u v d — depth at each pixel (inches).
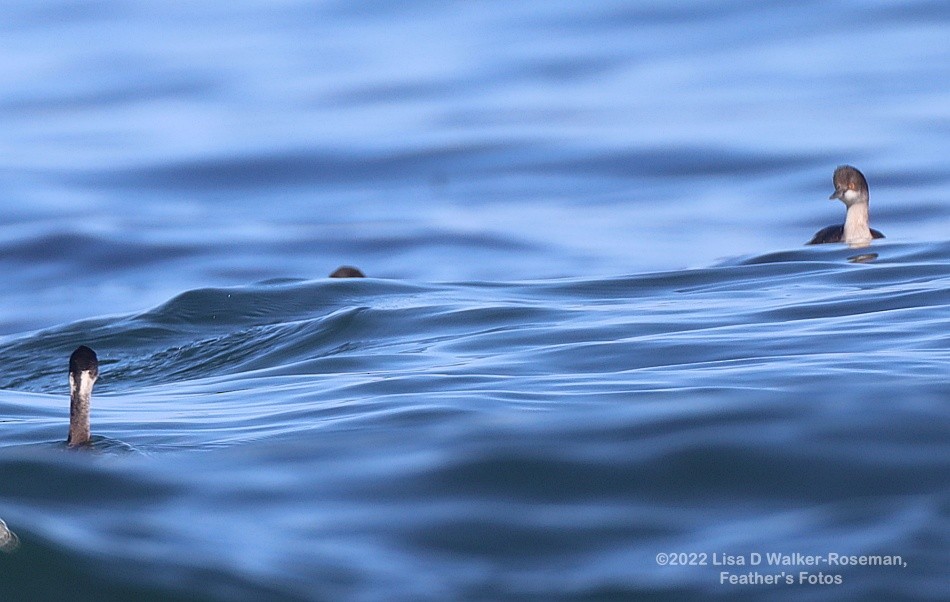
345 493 1051.9
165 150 5295.3
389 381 1542.8
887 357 1467.8
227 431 1342.3
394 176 4817.9
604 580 893.8
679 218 4035.4
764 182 4421.8
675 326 1776.6
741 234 3801.7
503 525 976.3
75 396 1307.8
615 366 1546.5
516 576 904.9
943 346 1525.6
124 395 1722.4
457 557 934.4
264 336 2031.3
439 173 4813.0
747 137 4931.1
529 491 1034.1
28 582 911.0
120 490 1071.6
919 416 1136.8
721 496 1007.0
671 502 1003.9
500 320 1921.8
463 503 1019.3
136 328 2161.7
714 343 1631.4
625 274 2305.6
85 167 5049.2
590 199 4394.7
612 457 1087.0
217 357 1971.0
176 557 942.4
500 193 4510.3
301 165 4997.5
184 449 1235.2
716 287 2143.2
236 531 986.7
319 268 3681.1
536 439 1139.9
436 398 1409.9
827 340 1603.1
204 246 3909.9
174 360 1993.1
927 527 935.7
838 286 2070.6
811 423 1128.8
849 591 862.5
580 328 1804.9
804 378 1358.3
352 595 887.7
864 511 965.2
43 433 1444.4
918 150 4589.1
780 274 2233.0
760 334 1673.2
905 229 3550.7
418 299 2145.7
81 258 3799.2
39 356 2106.3
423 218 4205.2
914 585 867.4
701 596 869.2
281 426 1339.8
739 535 944.3
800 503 986.7
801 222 3909.9
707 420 1153.4
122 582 907.4
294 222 4237.2
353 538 967.6
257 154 5157.5
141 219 4281.5
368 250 3836.1
